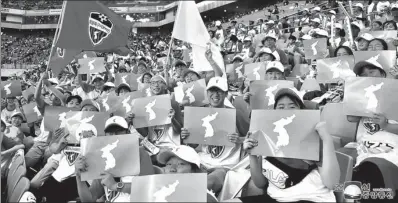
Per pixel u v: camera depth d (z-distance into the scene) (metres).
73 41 6.33
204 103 8.06
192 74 9.63
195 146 7.14
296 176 4.46
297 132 4.38
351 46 11.05
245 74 9.59
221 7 52.28
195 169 4.77
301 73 11.06
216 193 5.65
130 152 4.84
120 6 66.56
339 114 6.19
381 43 8.99
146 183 4.04
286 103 4.74
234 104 7.48
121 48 7.95
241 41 20.78
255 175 4.65
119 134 5.24
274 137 4.45
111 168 4.79
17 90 12.45
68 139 6.33
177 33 7.67
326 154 4.21
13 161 6.14
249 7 50.62
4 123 7.65
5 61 53.81
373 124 5.58
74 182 6.40
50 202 6.32
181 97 8.16
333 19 12.59
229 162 6.23
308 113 4.39
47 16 67.81
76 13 6.32
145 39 52.53
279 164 4.53
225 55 14.98
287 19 26.09
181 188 3.98
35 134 10.72
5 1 67.56
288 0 41.44
